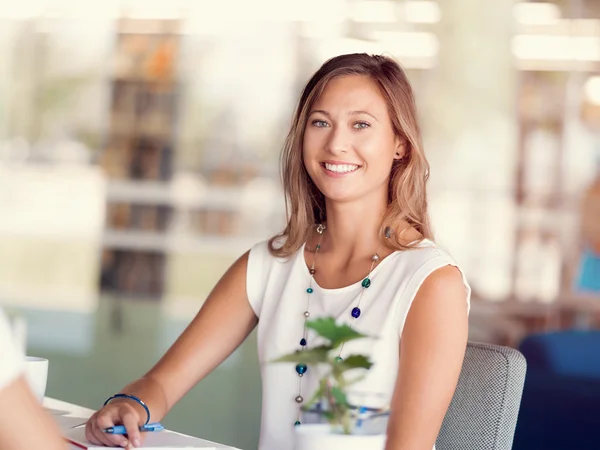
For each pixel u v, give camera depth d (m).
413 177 1.79
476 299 8.09
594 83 8.38
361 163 1.75
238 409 4.41
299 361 1.01
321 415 1.04
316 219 1.87
